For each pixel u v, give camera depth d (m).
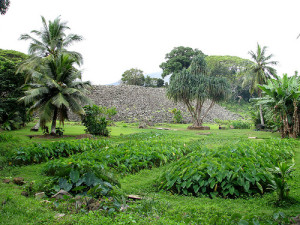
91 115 18.45
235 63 63.44
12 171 7.41
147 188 6.15
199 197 5.55
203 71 27.70
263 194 5.55
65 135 17.69
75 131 21.64
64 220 3.60
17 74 19.98
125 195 5.24
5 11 13.10
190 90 25.91
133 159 8.08
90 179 5.09
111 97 42.66
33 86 16.83
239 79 61.16
